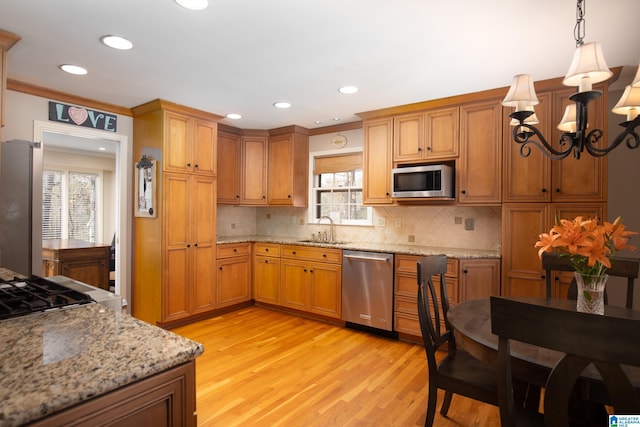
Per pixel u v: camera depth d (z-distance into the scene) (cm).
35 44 230
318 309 396
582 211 273
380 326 349
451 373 179
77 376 78
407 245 392
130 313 383
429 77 282
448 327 211
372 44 227
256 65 262
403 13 191
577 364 98
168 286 358
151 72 276
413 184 338
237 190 466
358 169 442
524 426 136
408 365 284
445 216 375
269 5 184
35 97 313
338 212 461
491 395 164
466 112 325
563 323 96
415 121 354
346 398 232
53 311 125
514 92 176
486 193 314
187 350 94
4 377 77
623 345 89
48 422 70
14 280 169
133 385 84
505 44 225
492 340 143
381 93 323
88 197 705
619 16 191
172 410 93
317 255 399
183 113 370
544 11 187
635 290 287
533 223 291
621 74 271
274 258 438
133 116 383
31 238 263
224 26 206
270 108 374
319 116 405
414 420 209
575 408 161
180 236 369
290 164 458
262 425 202
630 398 90
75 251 410
